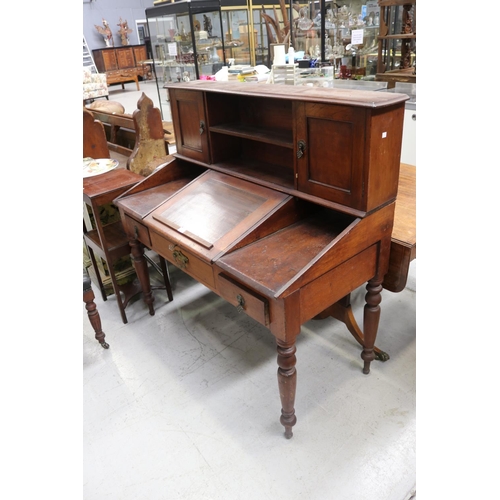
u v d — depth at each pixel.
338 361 2.08
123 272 2.72
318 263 1.39
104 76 7.99
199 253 1.62
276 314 1.40
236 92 1.70
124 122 3.18
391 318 2.36
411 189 2.25
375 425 1.73
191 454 1.67
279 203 1.67
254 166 2.00
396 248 1.69
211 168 2.04
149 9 5.08
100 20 9.95
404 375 1.97
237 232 1.63
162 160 2.68
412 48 3.12
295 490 1.50
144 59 10.03
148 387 2.01
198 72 4.68
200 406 1.89
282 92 1.57
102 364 2.17
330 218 1.75
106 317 2.54
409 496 1.45
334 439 1.68
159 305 2.63
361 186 1.41
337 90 1.56
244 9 5.08
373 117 1.29
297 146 1.55
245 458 1.64
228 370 2.09
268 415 1.82
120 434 1.78
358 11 3.26
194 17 4.46
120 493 1.54
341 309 2.02
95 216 2.18
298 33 3.34
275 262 1.49
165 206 1.97
